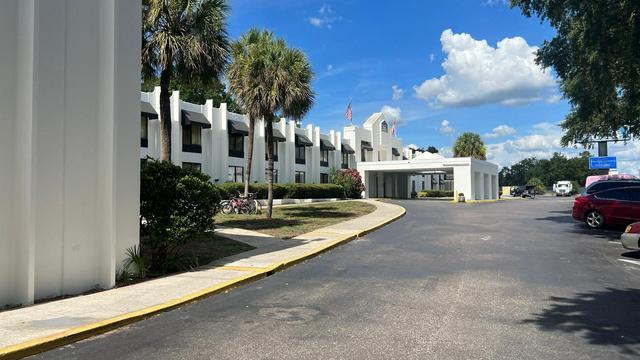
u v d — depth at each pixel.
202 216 10.51
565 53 19.97
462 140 69.88
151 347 5.64
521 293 8.13
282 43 22.06
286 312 7.13
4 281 7.35
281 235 16.36
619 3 15.47
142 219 10.21
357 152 58.56
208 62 16.62
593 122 27.95
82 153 8.45
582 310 7.04
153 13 15.59
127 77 9.23
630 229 12.04
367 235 17.17
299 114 22.77
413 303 7.52
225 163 37.75
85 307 7.25
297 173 48.44
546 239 15.55
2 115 7.36
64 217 8.11
